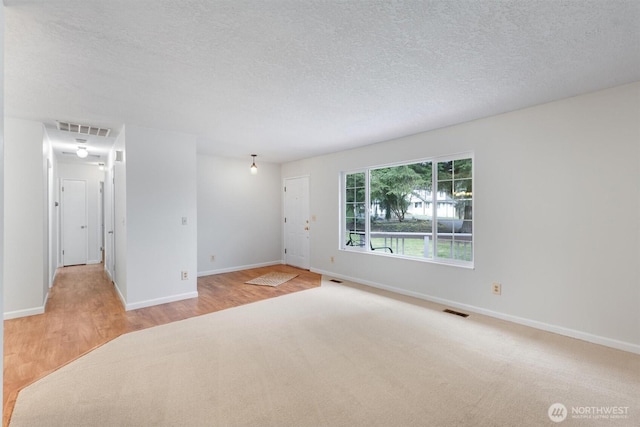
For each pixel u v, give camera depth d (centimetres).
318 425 179
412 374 232
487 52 205
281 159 638
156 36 184
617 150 266
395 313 363
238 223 630
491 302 349
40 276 363
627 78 248
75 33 179
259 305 396
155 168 397
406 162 441
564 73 238
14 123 345
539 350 267
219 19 167
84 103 296
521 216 324
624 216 264
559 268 299
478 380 223
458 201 388
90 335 303
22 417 184
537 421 181
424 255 467
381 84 255
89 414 187
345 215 554
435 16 166
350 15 165
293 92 271
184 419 184
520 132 322
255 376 229
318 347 276
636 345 259
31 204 356
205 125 377
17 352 267
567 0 153
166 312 370
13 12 158
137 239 385
